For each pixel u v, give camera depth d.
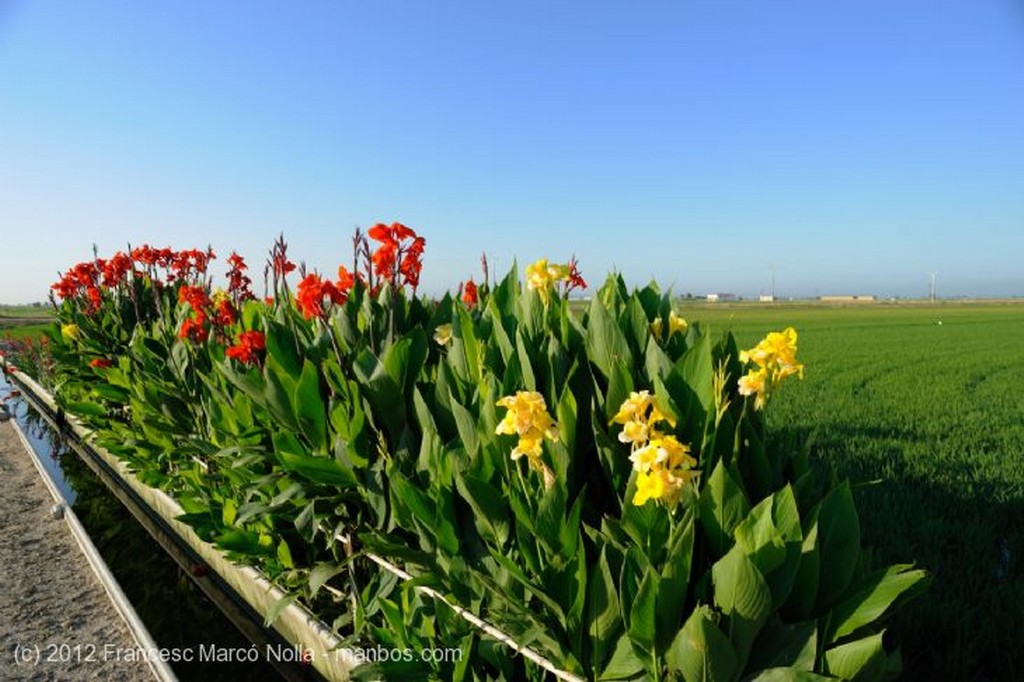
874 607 1.69
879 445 7.51
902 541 4.14
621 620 1.88
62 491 6.51
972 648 2.96
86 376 6.96
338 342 3.21
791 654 1.67
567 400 2.06
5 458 7.82
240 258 4.72
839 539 1.83
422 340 2.85
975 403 11.32
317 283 3.10
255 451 3.25
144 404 5.05
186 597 4.16
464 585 2.27
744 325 44.47
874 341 31.50
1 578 4.36
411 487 2.29
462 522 2.37
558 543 1.95
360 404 2.80
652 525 1.86
